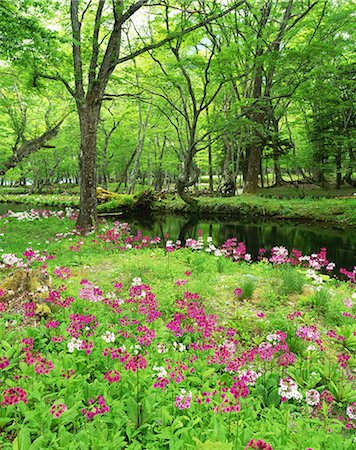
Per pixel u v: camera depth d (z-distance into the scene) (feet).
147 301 15.99
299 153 81.82
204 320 14.32
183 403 9.20
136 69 53.11
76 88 42.11
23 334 13.62
